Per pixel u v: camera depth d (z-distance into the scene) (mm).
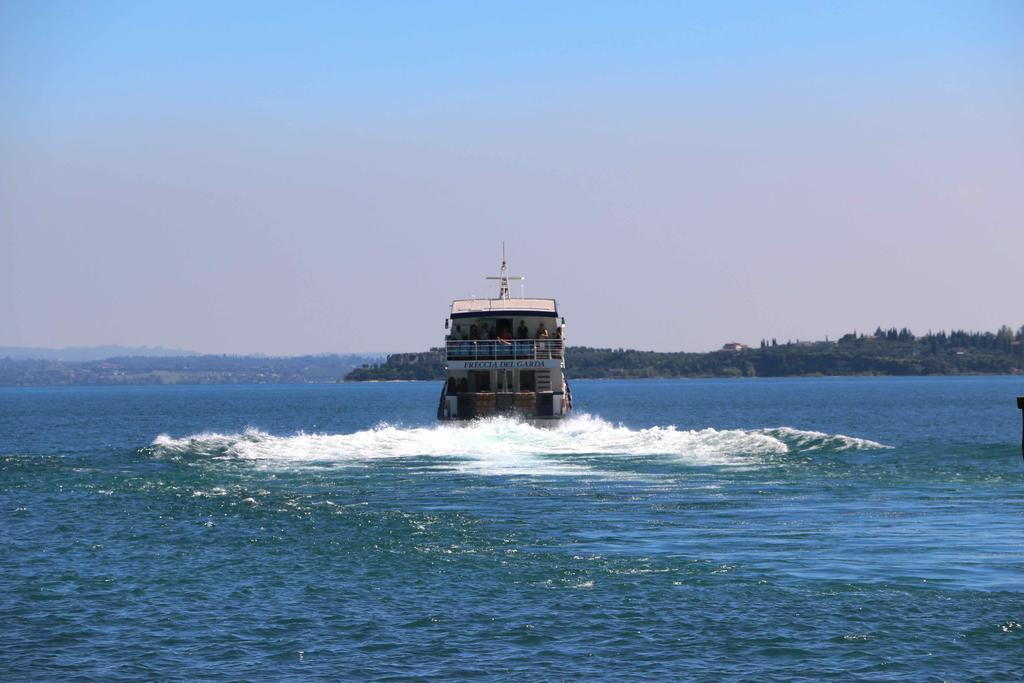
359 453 99688
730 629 41938
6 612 45062
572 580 49125
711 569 50625
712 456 96375
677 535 58938
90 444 154250
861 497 71875
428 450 101375
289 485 79375
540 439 107625
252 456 97688
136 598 47062
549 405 115562
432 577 50000
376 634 42094
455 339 124750
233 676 37969
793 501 70438
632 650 40000
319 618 44062
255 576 50562
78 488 77500
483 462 93500
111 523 63688
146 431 198250
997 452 99500
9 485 79062
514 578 49594
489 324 124562
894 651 39312
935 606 44188
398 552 54969
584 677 37656
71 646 40938
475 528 61094
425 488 77750
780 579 48625
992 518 63219
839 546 55500
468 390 122938
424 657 39625
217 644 41094
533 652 40031
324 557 54094
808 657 38938
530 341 118938
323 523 62781
